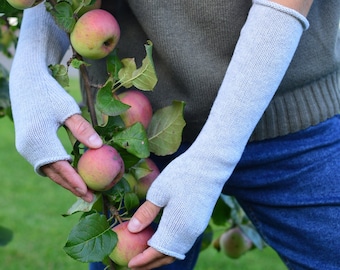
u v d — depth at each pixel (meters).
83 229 1.05
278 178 1.28
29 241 3.32
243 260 3.11
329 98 1.29
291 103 1.26
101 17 1.11
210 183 1.02
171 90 1.27
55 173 1.08
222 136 1.02
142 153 1.11
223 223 1.81
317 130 1.28
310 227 1.27
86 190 1.07
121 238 1.07
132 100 1.16
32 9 1.22
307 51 1.23
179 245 1.03
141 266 1.07
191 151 1.03
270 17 1.01
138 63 1.29
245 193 1.33
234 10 1.17
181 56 1.20
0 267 3.00
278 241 1.34
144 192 1.19
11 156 4.80
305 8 1.04
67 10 1.11
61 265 3.05
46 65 1.16
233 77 1.03
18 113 1.09
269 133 1.27
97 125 1.12
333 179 1.26
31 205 3.86
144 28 1.22
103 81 1.34
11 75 1.15
